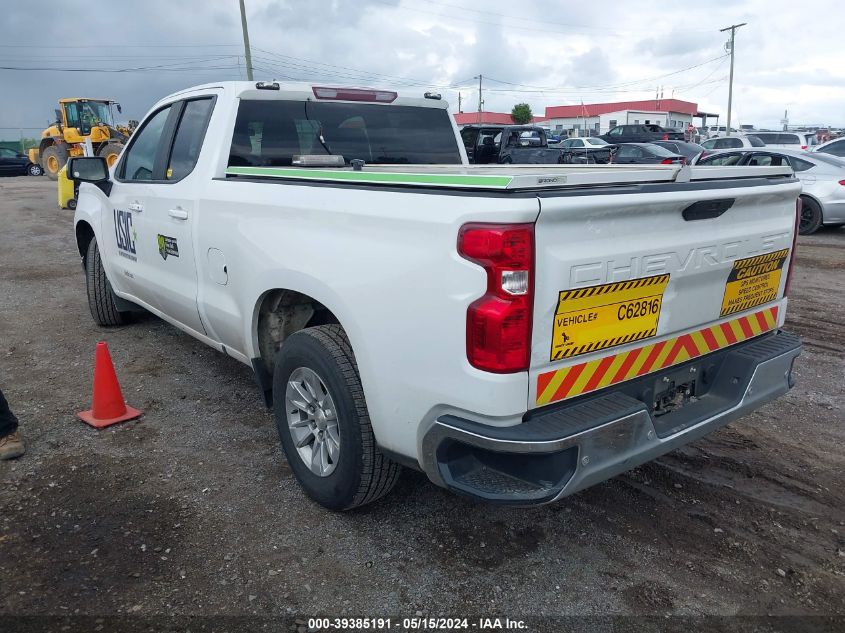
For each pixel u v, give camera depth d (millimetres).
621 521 3342
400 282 2643
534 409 2512
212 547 3135
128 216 5094
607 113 68875
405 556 3080
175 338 6141
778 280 3488
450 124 5230
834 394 4906
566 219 2398
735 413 3109
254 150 4215
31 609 2734
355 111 4703
